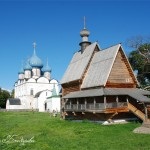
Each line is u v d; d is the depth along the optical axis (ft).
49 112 322.34
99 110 139.33
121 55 153.89
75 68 185.98
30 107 400.67
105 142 93.40
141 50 205.46
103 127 127.85
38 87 409.90
